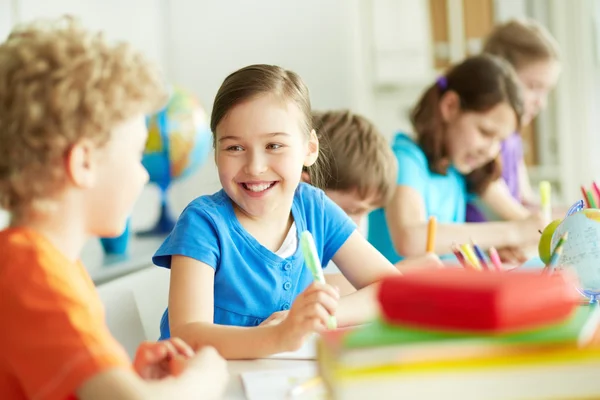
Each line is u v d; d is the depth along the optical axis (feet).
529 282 1.92
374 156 5.26
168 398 2.32
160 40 11.81
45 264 2.31
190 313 3.61
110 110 2.38
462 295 1.84
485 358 1.79
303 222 4.23
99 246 8.20
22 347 2.22
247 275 3.93
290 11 11.65
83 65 2.36
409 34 12.23
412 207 6.41
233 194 3.89
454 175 7.04
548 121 12.49
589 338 1.93
